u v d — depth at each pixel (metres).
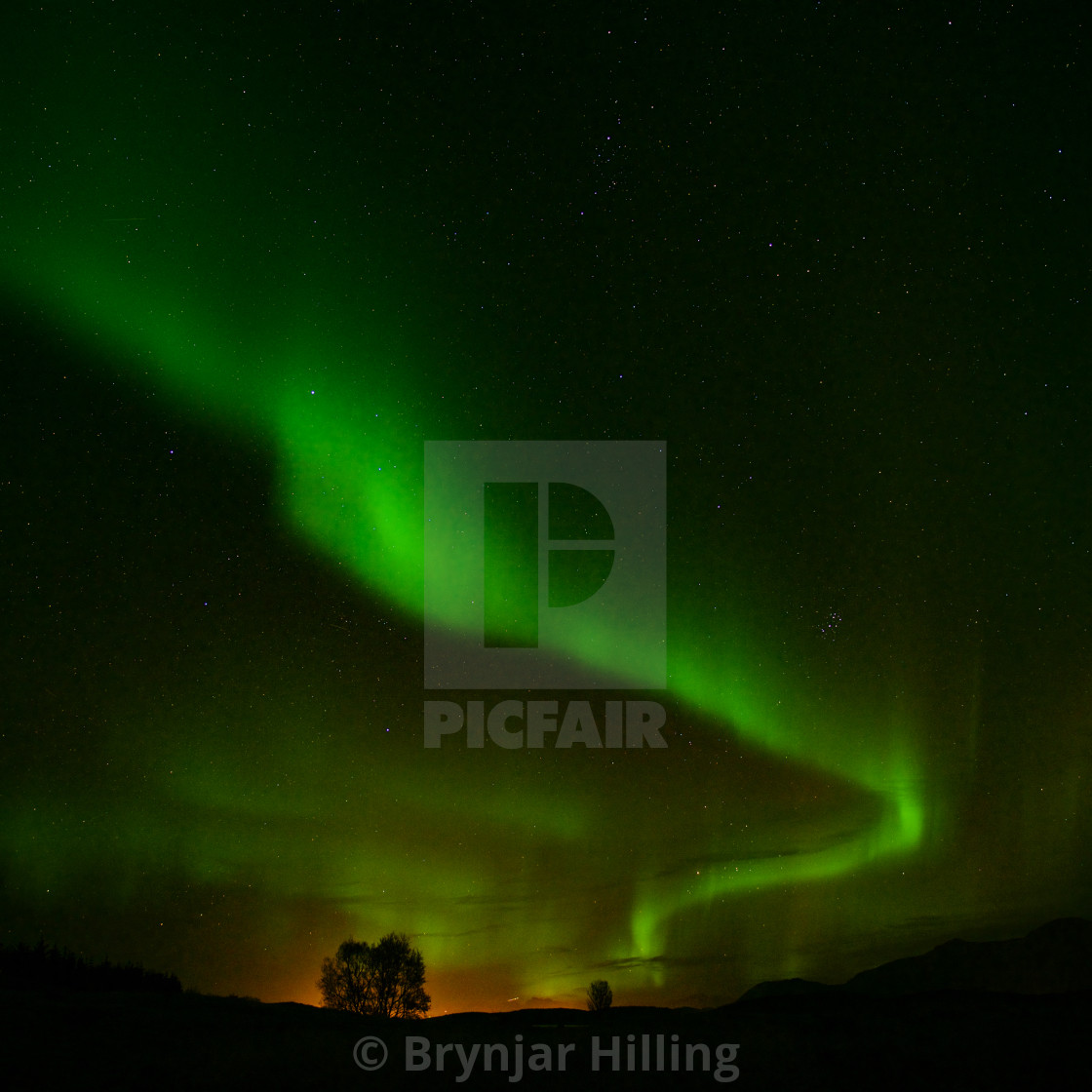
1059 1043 7.46
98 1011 8.70
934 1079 6.42
